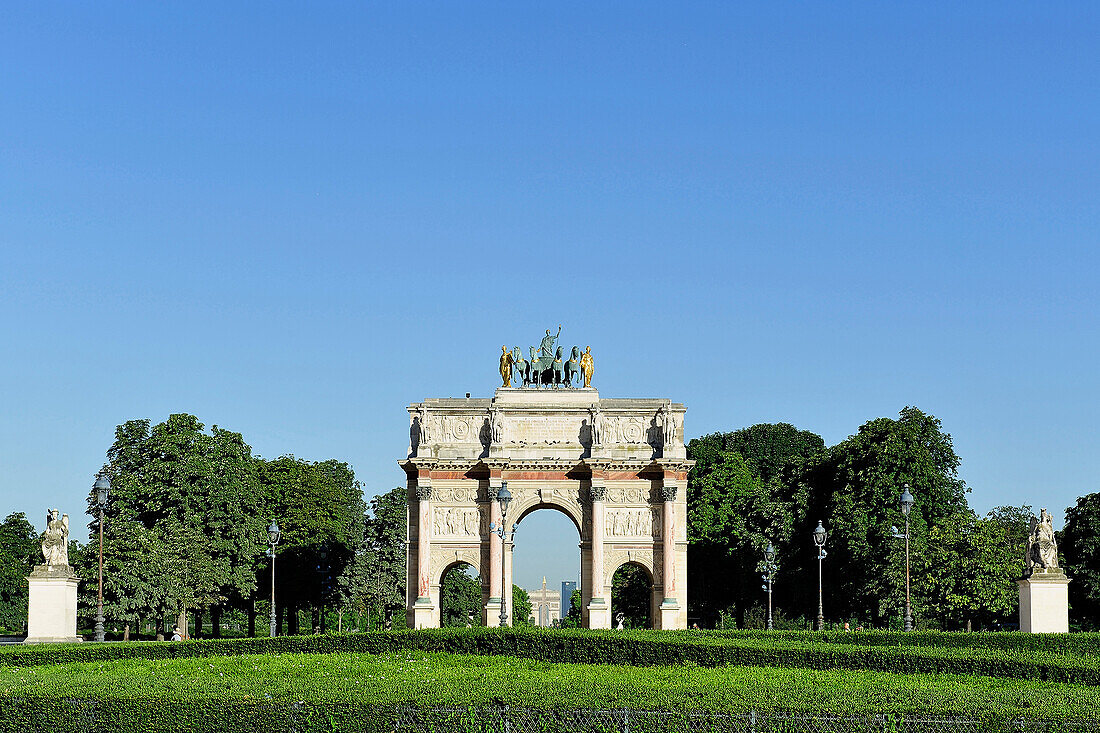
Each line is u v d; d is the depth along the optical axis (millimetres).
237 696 54438
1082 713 49312
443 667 69688
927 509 167375
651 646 78250
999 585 150875
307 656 79375
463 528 164625
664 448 165875
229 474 165125
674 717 50156
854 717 49031
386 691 55625
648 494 165625
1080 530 169500
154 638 171125
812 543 174000
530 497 164750
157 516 160625
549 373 171000
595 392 168250
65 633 108562
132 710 54219
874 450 168250
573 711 51031
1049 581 112938
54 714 54531
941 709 49594
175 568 151375
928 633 85938
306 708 53094
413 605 163750
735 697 52719
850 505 166500
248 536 165250
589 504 164625
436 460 164625
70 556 148875
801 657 72812
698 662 75938
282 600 188625
